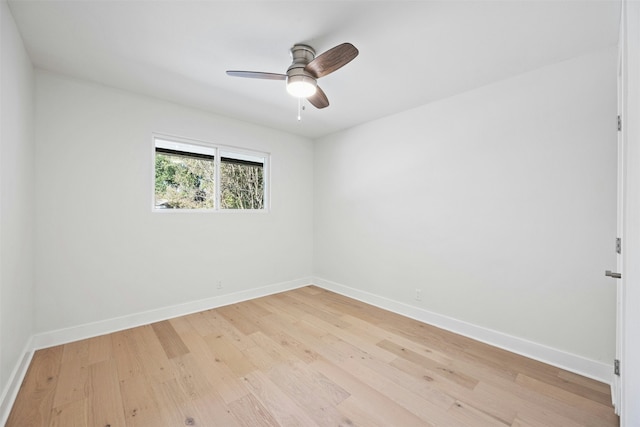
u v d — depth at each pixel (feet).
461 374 6.50
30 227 7.07
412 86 8.27
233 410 5.30
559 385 6.10
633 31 3.49
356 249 12.15
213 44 6.36
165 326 9.07
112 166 8.61
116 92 8.67
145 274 9.27
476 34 5.86
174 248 9.91
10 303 5.59
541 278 7.16
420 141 9.78
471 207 8.45
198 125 10.37
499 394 5.80
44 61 7.10
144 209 9.24
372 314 10.32
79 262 8.07
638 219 3.38
